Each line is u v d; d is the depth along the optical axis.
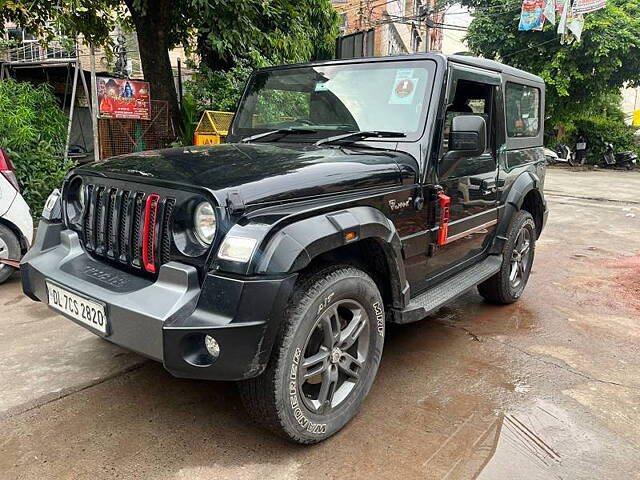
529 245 4.50
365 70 3.26
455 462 2.32
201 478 2.17
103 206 2.54
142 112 7.54
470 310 4.29
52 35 8.49
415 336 3.71
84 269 2.53
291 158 2.61
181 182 2.19
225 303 1.98
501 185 3.91
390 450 2.39
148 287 2.19
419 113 2.99
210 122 7.84
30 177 5.96
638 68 17.94
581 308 4.39
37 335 3.49
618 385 3.06
